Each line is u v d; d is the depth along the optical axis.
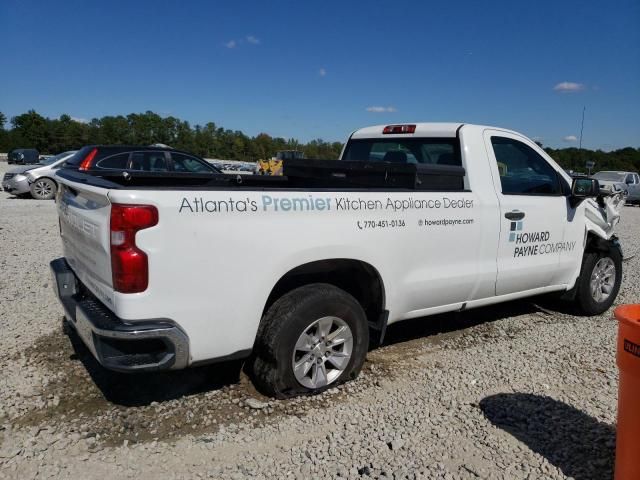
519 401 3.72
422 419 3.45
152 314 2.97
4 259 7.69
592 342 4.96
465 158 4.63
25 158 40.50
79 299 3.62
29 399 3.53
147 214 2.89
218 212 3.12
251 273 3.27
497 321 5.54
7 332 4.68
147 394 3.65
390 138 5.43
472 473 2.91
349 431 3.29
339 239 3.62
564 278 5.41
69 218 3.82
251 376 3.76
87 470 2.84
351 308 3.75
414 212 4.04
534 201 4.95
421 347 4.73
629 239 12.61
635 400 2.48
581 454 3.10
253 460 2.97
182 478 2.80
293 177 5.52
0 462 2.88
